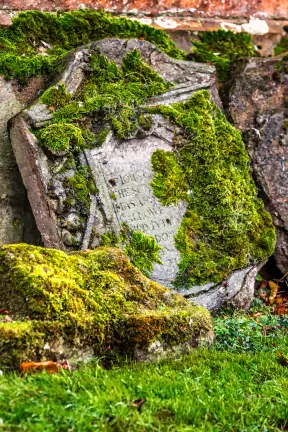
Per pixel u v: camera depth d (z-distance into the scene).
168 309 2.10
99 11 2.84
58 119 2.46
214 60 3.01
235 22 3.19
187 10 3.09
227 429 1.79
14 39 2.68
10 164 2.61
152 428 1.74
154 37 2.92
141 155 2.54
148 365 1.99
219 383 1.94
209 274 2.54
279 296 2.78
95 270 2.08
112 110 2.52
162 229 2.52
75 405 1.74
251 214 2.66
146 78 2.62
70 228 2.40
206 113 2.67
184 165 2.60
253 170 2.79
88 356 1.96
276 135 2.81
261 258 2.64
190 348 2.09
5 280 1.98
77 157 2.45
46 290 1.95
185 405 1.81
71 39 2.77
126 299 2.07
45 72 2.66
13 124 2.46
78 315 1.96
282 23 3.29
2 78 2.62
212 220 2.60
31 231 2.65
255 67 2.91
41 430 1.67
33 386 1.78
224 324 2.32
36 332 1.89
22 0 2.72
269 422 1.85
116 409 1.75
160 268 2.48
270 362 2.13
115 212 2.46
